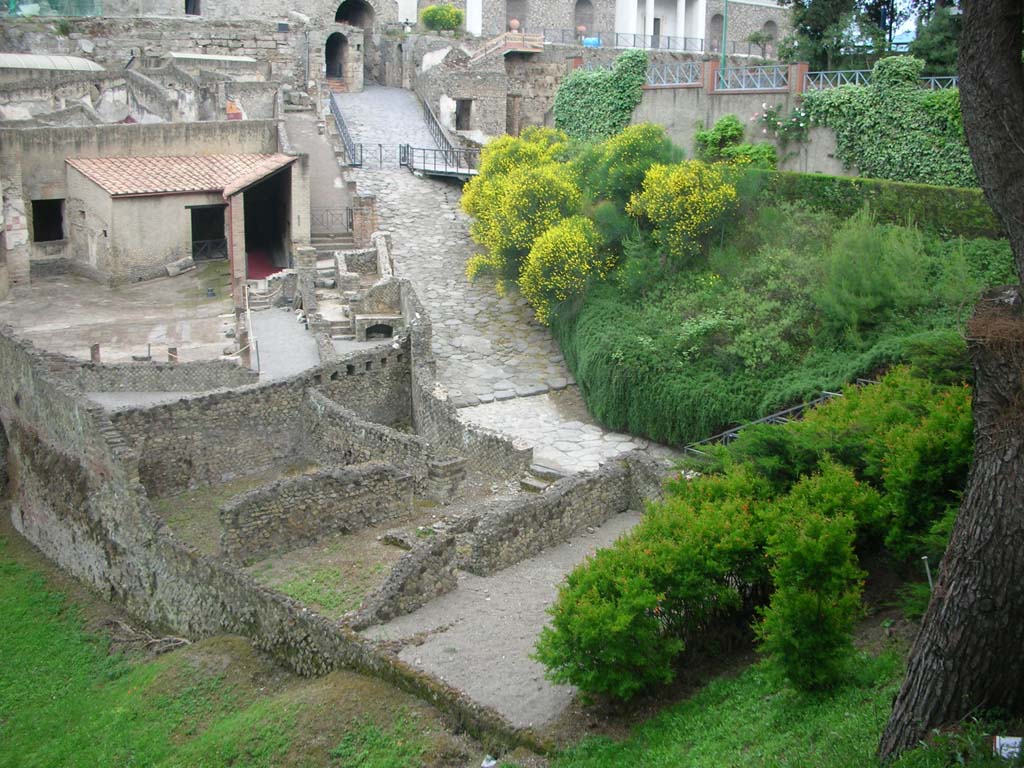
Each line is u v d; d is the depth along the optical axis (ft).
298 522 61.36
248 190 134.51
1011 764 30.68
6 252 118.32
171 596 61.82
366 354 88.48
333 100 161.38
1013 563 32.40
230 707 49.29
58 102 147.74
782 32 218.38
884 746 34.09
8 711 56.70
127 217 118.83
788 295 85.40
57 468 75.51
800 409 73.56
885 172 98.89
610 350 85.46
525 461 74.13
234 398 79.87
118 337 102.89
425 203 128.57
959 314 68.64
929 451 45.06
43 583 73.56
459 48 169.17
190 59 165.78
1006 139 34.45
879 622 43.16
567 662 40.81
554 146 115.85
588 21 206.59
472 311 105.60
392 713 43.34
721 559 43.19
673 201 92.73
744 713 39.40
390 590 50.03
